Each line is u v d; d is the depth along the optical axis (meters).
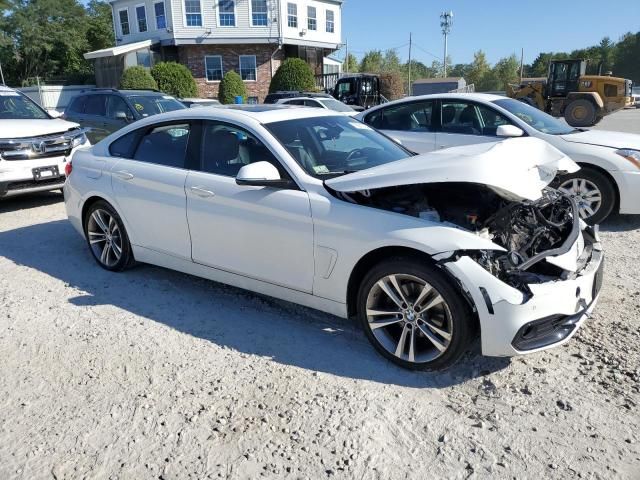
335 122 4.54
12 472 2.62
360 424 2.88
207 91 34.50
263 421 2.94
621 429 2.78
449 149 3.91
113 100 10.61
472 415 2.93
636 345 3.55
